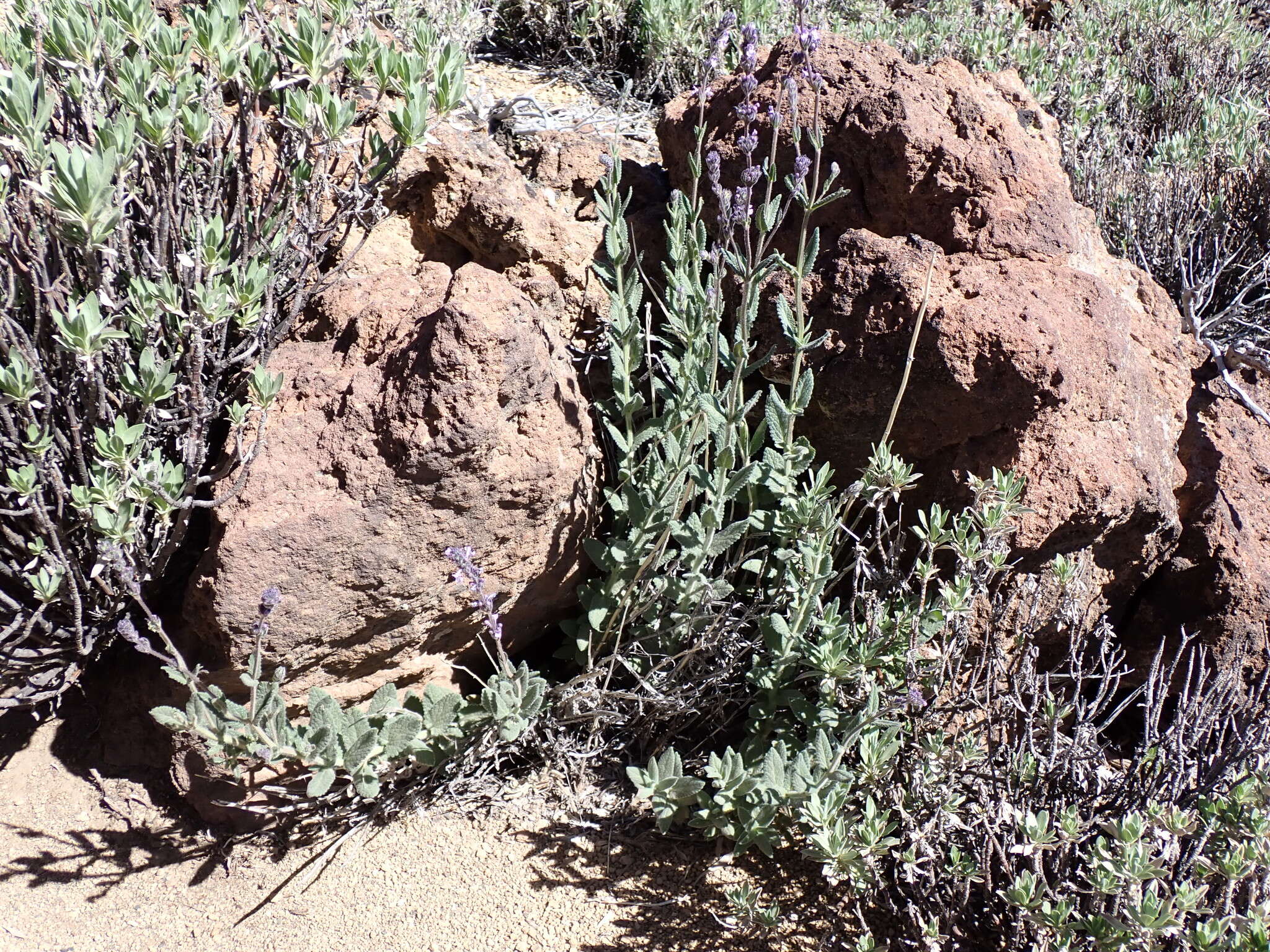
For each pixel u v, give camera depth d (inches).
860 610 119.1
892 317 117.3
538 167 147.9
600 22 214.2
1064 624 114.3
